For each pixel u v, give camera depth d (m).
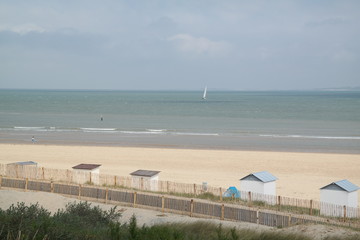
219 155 65.81
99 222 20.73
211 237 17.48
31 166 43.25
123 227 17.50
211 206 31.73
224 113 171.00
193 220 26.08
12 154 64.12
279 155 66.44
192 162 59.47
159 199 33.44
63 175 42.03
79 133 95.44
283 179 49.00
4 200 29.95
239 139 87.44
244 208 31.56
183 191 37.91
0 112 164.25
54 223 14.61
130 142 80.88
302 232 20.83
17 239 12.24
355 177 50.97
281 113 172.75
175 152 68.25
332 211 31.17
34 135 90.38
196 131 102.81
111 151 68.31
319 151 72.19
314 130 108.19
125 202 32.38
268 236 17.78
